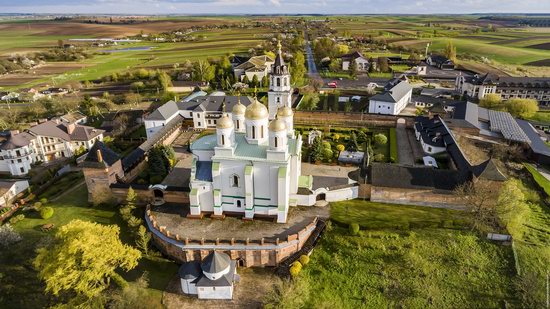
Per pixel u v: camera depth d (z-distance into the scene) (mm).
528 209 69312
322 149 93312
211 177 68062
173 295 56781
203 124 120188
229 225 66688
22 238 68375
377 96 131875
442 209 71625
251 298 56094
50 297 57281
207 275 55469
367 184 74188
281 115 75562
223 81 182875
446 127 101625
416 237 63625
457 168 83375
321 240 64812
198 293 55844
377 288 56719
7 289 58312
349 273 59094
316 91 161500
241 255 60875
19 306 56062
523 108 128875
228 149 64688
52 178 92250
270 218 68250
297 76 175000
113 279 58188
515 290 55062
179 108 121875
